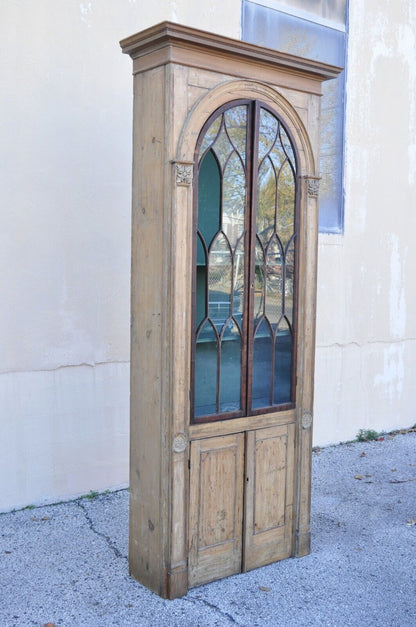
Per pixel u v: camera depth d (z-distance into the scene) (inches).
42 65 157.9
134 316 124.9
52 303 163.2
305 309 136.9
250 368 129.1
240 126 125.3
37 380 161.9
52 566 132.4
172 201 114.6
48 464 165.0
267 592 123.9
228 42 118.0
